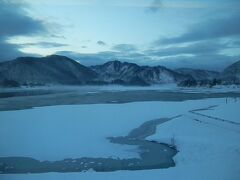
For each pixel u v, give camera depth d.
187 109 52.66
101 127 36.50
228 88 156.75
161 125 36.78
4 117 44.12
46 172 21.02
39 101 77.06
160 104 63.28
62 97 94.50
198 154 23.81
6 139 29.78
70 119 42.34
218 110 48.53
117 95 103.06
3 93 129.00
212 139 28.03
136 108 55.78
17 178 19.03
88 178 18.70
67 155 25.12
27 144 27.94
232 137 28.42
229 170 19.06
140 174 19.22
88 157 24.67
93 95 104.94
